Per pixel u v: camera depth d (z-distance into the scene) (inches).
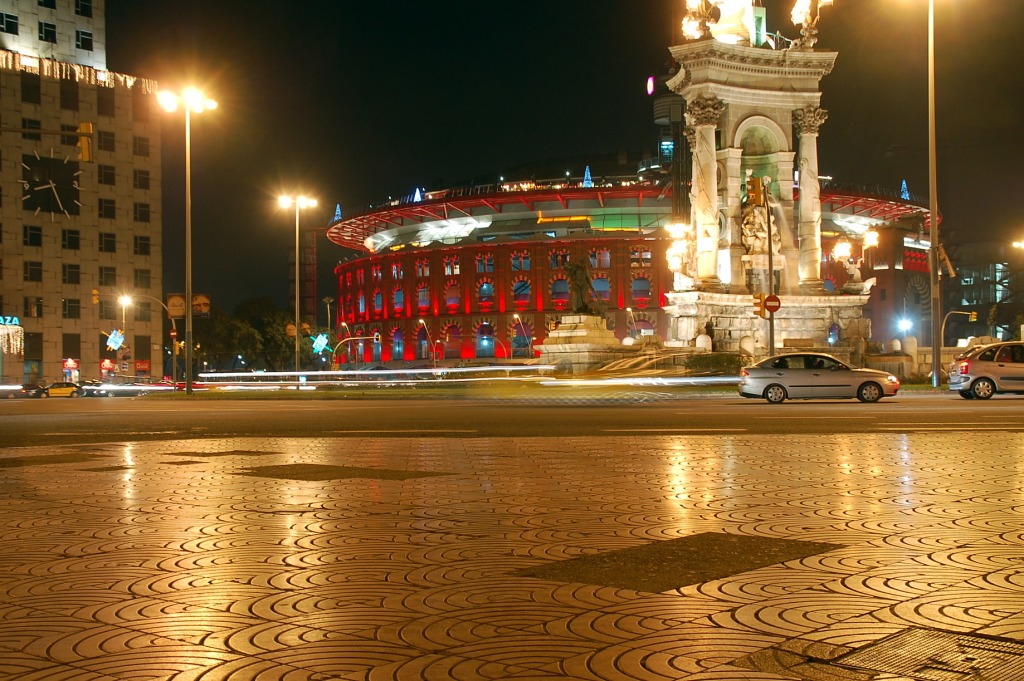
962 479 424.2
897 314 5433.1
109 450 637.3
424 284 5689.0
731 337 2311.8
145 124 3764.8
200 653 178.5
